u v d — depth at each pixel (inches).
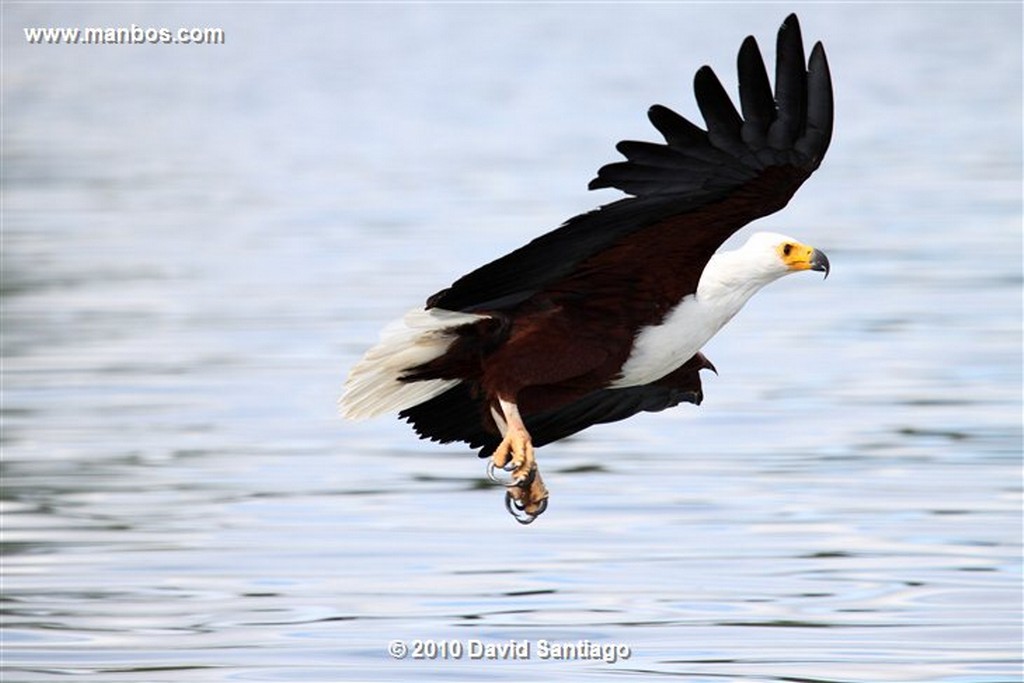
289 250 1213.1
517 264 336.2
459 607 491.2
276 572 524.1
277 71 2915.8
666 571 519.5
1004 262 1104.8
